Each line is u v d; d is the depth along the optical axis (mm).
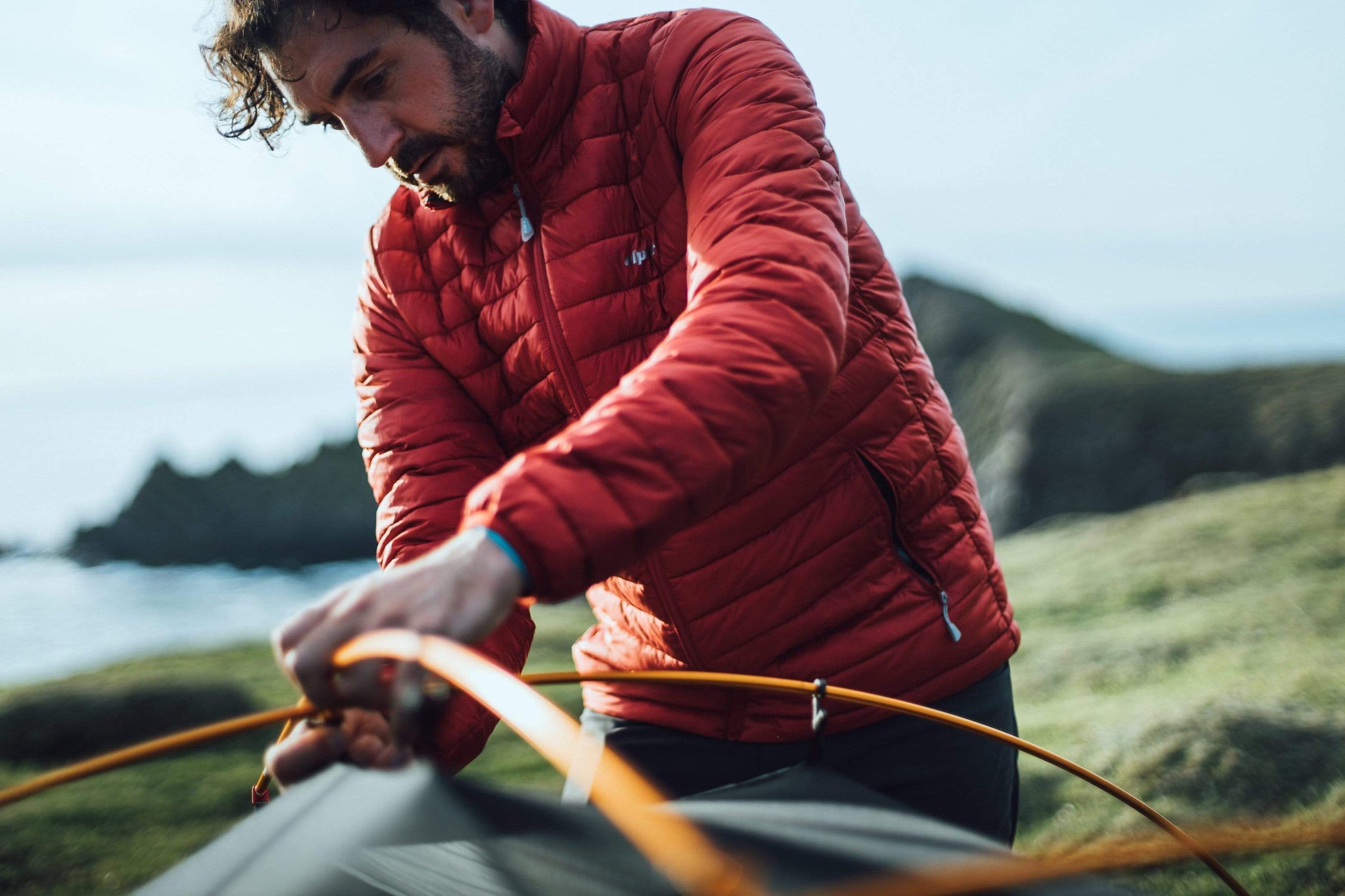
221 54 1193
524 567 681
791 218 907
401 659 619
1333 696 3033
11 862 2625
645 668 1334
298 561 19250
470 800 646
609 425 732
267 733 3887
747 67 1056
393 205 1366
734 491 766
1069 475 12539
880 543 1228
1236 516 5820
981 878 593
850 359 1182
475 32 1114
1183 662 3834
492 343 1304
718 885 485
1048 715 3551
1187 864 2152
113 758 688
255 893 554
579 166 1175
